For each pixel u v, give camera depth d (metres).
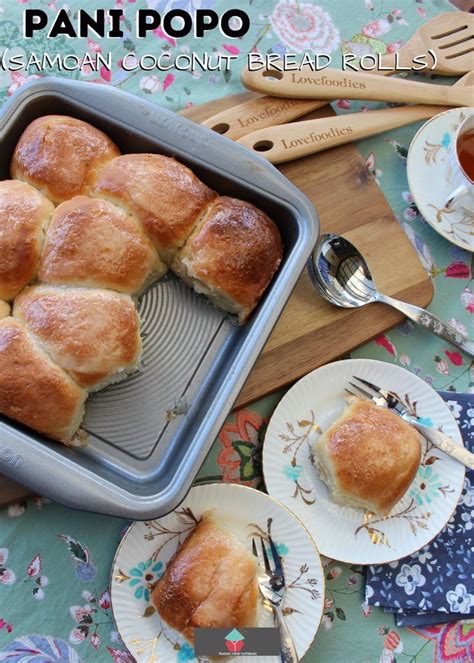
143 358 0.72
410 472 0.73
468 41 0.84
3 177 0.72
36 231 0.67
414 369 0.79
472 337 0.80
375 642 0.73
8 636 0.70
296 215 0.70
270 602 0.71
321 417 0.75
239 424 0.75
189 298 0.73
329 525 0.74
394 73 0.84
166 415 0.71
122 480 0.69
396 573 0.74
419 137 0.80
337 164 0.80
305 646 0.70
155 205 0.68
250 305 0.70
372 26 0.85
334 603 0.73
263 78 0.79
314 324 0.76
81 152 0.69
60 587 0.71
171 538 0.71
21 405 0.65
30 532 0.72
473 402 0.77
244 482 0.74
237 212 0.69
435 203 0.79
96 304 0.66
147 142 0.71
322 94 0.80
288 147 0.78
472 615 0.74
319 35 0.84
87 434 0.70
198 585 0.69
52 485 0.64
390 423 0.74
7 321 0.66
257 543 0.72
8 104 0.70
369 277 0.77
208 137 0.70
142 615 0.70
